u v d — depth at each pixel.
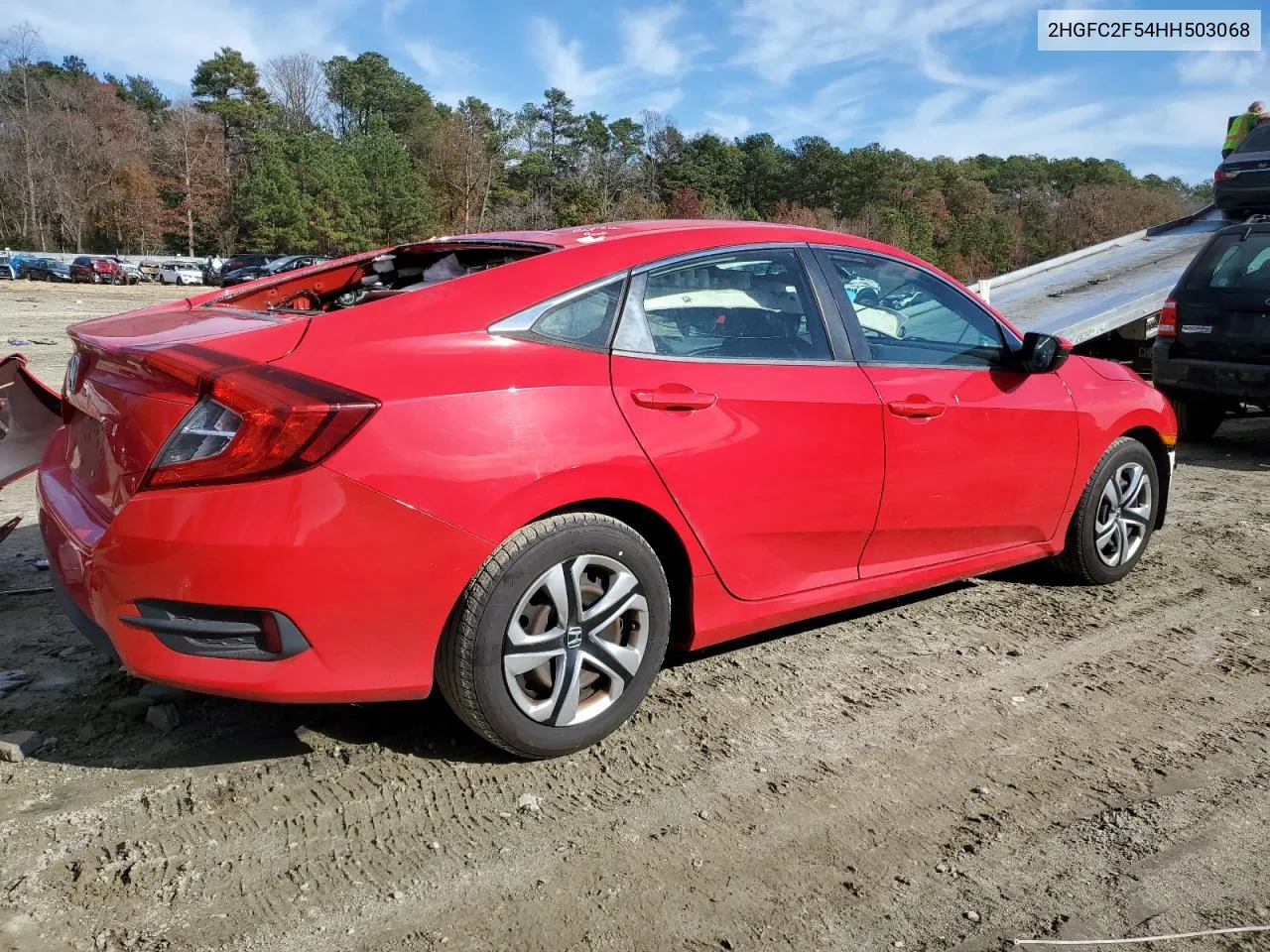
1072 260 12.11
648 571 2.87
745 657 3.61
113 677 3.31
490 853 2.40
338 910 2.18
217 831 2.46
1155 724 3.15
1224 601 4.29
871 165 113.94
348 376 2.45
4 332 16.89
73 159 80.31
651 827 2.53
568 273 2.86
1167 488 4.71
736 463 3.00
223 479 2.33
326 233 70.25
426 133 100.00
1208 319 7.41
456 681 2.61
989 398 3.73
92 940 2.06
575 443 2.66
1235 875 2.37
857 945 2.11
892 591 3.62
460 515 2.49
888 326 3.56
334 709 3.12
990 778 2.80
